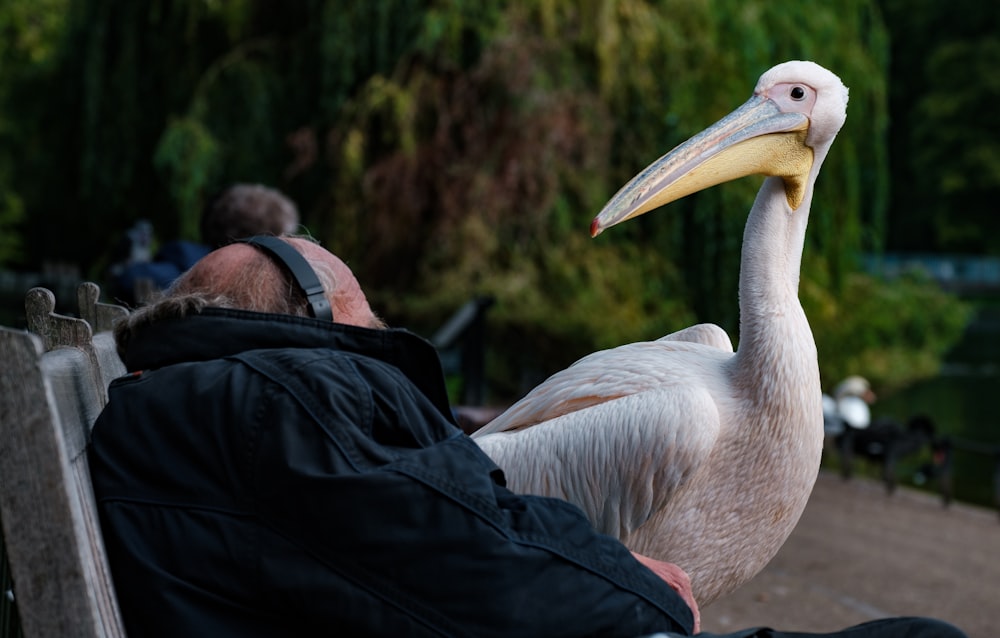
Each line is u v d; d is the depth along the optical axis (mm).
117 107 13180
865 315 20234
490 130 10789
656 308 10898
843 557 6723
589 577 1604
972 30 43500
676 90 10852
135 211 13539
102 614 1454
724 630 4840
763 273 2699
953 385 24094
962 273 40594
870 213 14320
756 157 2760
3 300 19422
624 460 2561
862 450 11352
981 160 41375
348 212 10812
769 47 11820
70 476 1373
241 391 1615
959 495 11695
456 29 10820
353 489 1533
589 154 10820
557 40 10891
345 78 11156
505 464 2699
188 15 12477
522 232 10938
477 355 6387
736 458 2625
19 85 17625
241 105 11742
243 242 1895
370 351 1763
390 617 1534
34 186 16453
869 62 13742
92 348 1945
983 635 5078
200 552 1561
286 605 1548
